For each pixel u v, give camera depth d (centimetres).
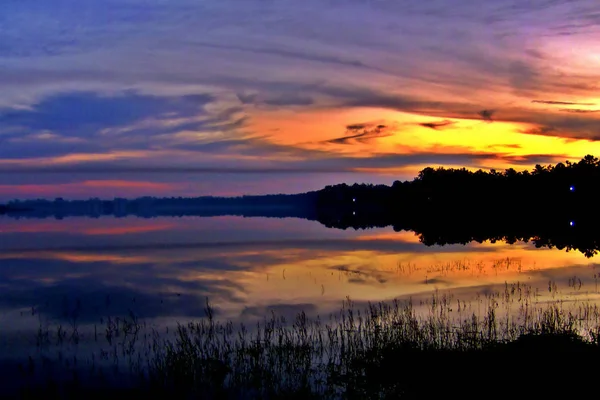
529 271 2752
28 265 3438
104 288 2589
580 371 1123
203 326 1769
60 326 1823
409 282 2539
